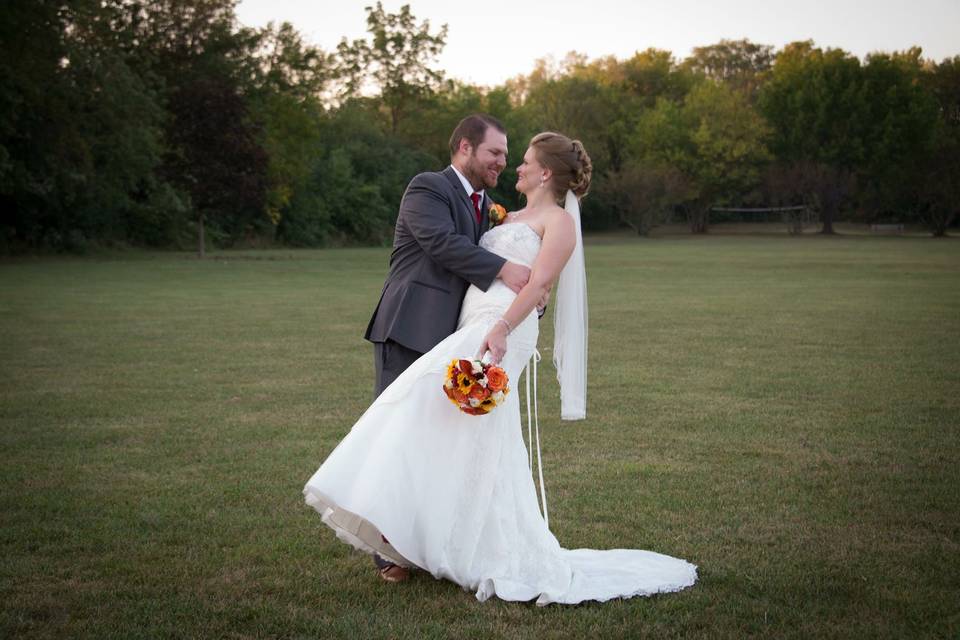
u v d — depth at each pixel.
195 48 41.09
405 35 60.12
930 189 65.44
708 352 11.15
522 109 69.94
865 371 9.67
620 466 5.91
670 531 4.64
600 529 4.66
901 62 79.62
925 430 6.95
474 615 3.58
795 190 70.75
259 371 9.75
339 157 53.69
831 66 72.88
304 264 32.53
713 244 54.00
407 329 4.14
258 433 6.84
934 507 5.05
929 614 3.60
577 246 4.32
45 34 30.53
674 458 6.13
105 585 3.88
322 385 8.92
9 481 5.48
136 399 8.16
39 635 3.36
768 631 3.42
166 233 42.28
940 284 21.83
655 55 90.12
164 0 40.69
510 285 4.03
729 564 4.16
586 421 7.31
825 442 6.57
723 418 7.39
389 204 57.44
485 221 4.47
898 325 13.78
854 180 70.44
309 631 3.42
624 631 3.42
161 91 36.28
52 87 31.06
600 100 75.75
